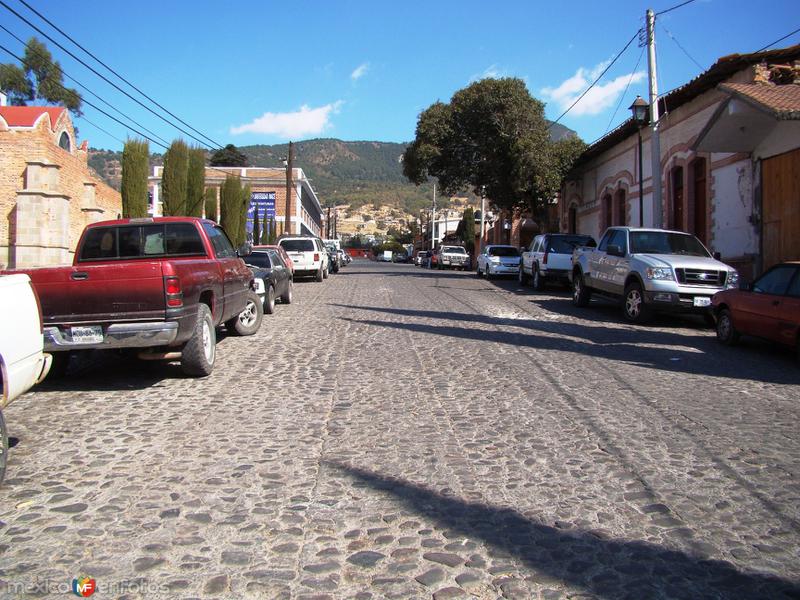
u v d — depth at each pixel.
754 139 16.38
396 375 8.37
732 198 17.95
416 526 4.03
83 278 7.04
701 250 14.25
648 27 17.92
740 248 17.53
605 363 9.18
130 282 7.08
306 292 21.77
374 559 3.61
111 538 3.82
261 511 4.22
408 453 5.36
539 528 4.02
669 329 12.87
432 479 4.79
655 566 3.57
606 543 3.83
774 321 9.60
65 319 7.06
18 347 4.95
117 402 7.02
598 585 3.37
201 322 7.98
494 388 7.64
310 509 4.26
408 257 100.38
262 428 6.04
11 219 22.17
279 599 3.21
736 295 10.61
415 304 17.39
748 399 7.22
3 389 4.70
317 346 10.59
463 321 13.73
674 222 21.84
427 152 30.62
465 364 9.05
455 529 4.00
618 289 14.31
